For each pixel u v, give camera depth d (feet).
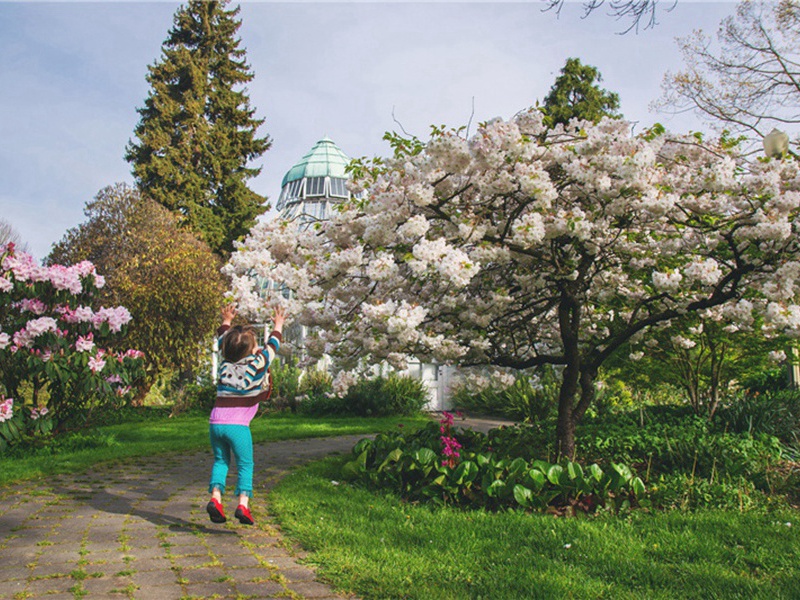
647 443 22.89
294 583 11.10
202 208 80.23
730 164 16.47
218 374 14.67
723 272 20.12
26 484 19.69
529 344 24.26
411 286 21.02
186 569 11.64
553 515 15.81
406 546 13.25
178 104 83.41
